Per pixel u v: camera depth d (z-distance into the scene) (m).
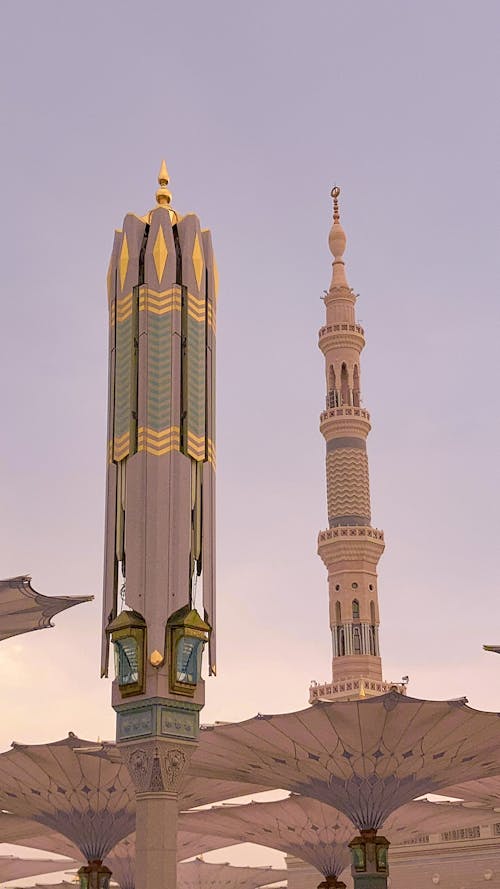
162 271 23.61
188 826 55.56
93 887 43.66
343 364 87.00
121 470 23.16
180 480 22.47
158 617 21.56
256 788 45.97
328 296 90.38
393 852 71.25
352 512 81.75
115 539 22.89
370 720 34.53
